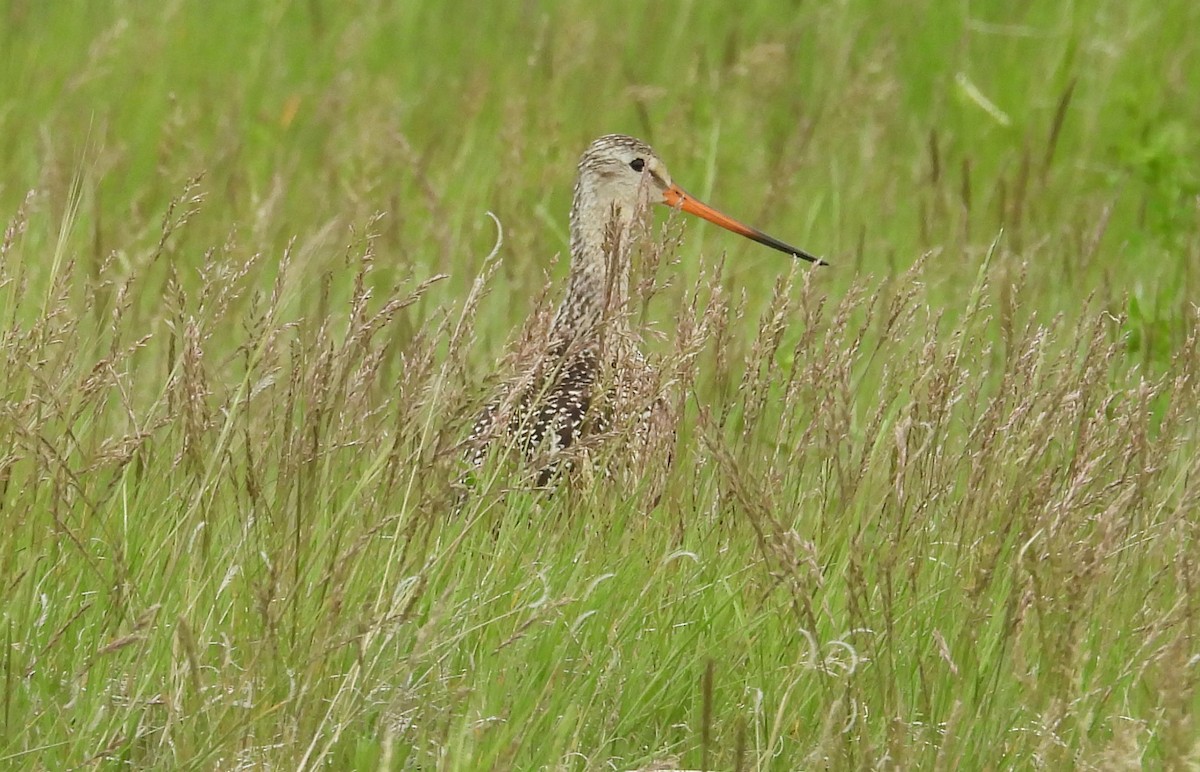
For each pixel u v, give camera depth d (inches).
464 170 852.0
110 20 1001.5
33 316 601.9
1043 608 398.6
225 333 654.5
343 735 380.5
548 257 768.3
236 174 814.5
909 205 844.0
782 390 518.3
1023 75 971.3
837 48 991.6
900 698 384.2
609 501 474.6
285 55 997.2
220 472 433.4
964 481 491.5
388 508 438.3
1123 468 452.1
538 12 1028.5
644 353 582.2
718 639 434.9
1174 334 643.5
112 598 412.2
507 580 436.8
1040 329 480.4
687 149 871.7
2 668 398.3
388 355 589.0
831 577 443.8
